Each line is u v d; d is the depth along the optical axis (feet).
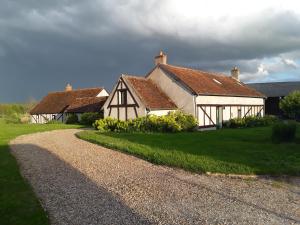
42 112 154.30
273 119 107.34
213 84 100.83
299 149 45.73
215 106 93.66
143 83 91.97
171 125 74.18
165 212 22.65
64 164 38.37
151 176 32.73
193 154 42.01
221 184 29.81
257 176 32.73
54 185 29.40
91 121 112.47
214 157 39.96
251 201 25.04
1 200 24.13
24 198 24.68
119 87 90.48
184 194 26.76
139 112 84.94
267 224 20.61
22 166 37.29
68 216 21.81
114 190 27.94
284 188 28.66
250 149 45.91
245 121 95.91
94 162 39.45
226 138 59.11
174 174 33.60
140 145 49.44
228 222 20.90
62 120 142.10
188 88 86.84
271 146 48.39
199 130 83.15
